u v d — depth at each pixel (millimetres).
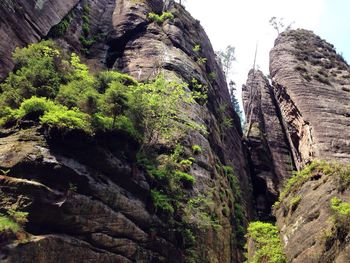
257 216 37188
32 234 13297
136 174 18094
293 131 40438
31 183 13711
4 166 14234
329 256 17109
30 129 15891
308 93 39594
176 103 24453
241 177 37438
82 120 16234
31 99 16734
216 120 35688
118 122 17562
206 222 21062
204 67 38688
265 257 21625
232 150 38125
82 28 33969
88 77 19969
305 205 21734
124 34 35094
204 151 26703
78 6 34750
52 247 13477
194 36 40719
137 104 19250
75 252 14312
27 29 24422
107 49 34500
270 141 44688
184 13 43219
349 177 20016
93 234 15242
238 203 32156
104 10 38562
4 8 22312
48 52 20469
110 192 16219
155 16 37344
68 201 14375
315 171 23906
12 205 13258
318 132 34625
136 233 17188
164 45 34219
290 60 45531
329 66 45969
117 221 16312
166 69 30922
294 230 21297
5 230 12305
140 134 19047
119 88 18031
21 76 18656
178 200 20406
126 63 32469
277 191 39469
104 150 16531
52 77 19016
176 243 19547
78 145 15672
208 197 24141
